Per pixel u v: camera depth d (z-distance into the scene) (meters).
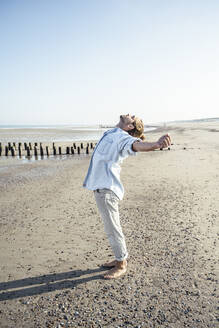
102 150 2.38
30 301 2.38
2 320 2.14
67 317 2.15
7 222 4.61
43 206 5.55
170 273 2.73
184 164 10.35
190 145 18.88
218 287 2.45
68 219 4.64
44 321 2.11
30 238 3.85
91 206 5.39
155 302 2.29
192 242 3.44
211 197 5.49
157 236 3.70
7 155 17.47
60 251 3.38
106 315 2.15
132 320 2.08
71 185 7.61
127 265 2.95
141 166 10.41
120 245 2.64
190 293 2.39
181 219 4.32
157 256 3.12
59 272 2.86
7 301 2.39
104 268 2.92
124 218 4.52
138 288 2.51
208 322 2.02
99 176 2.42
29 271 2.90
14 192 7.06
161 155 13.75
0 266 3.03
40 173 10.22
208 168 9.14
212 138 24.69
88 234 3.92
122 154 2.32
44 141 30.47
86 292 2.48
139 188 6.68
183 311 2.15
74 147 20.83
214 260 2.94
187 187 6.50
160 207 5.04
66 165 12.38
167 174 8.41
